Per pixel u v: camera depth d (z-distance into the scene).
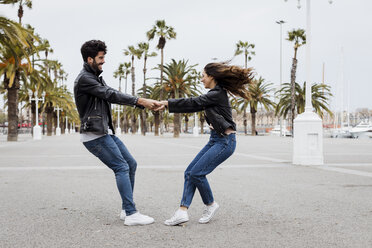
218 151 3.94
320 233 3.59
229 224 3.96
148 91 52.94
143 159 12.22
